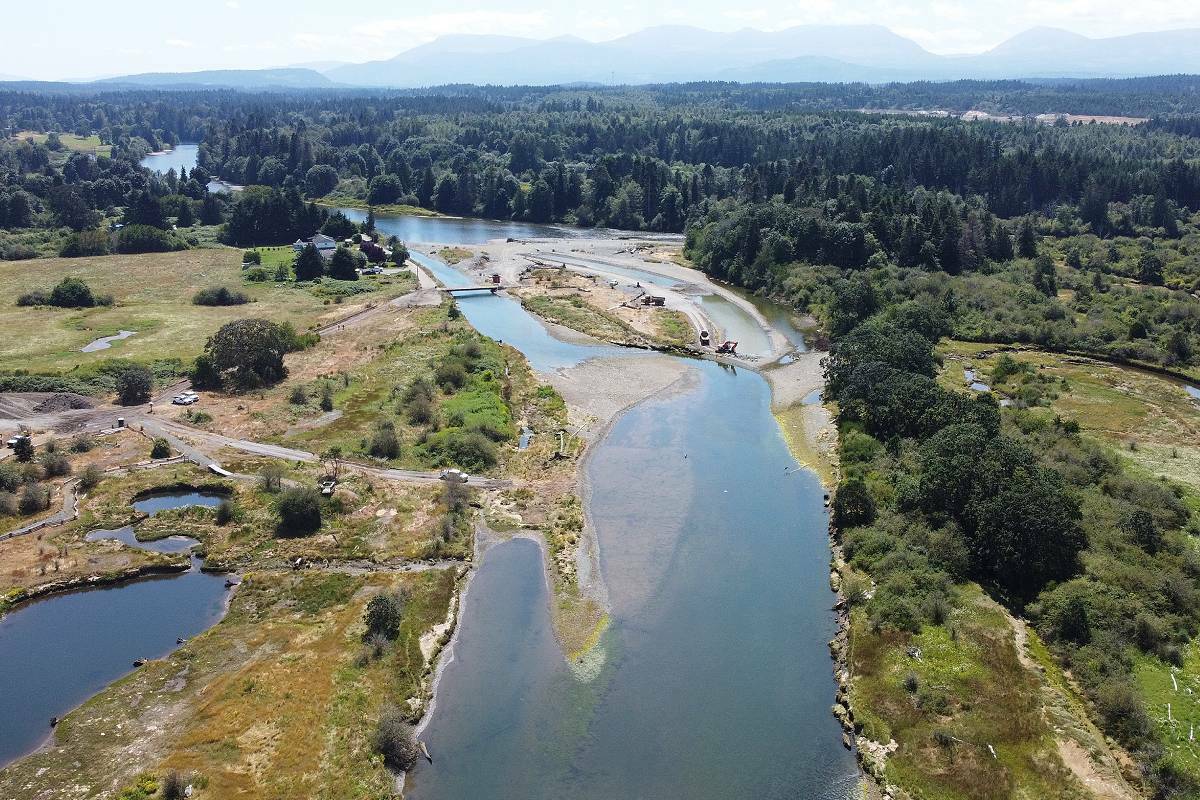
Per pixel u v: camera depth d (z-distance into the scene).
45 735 50.81
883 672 55.78
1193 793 45.53
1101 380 114.25
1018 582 64.06
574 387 112.88
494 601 65.88
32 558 68.56
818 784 48.47
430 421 96.69
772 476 87.69
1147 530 68.12
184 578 67.94
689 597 66.56
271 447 90.19
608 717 53.84
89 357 118.06
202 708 52.31
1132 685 53.19
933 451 78.56
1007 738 49.78
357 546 71.88
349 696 53.84
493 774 49.34
